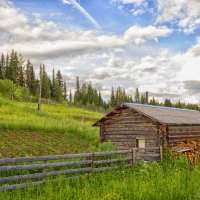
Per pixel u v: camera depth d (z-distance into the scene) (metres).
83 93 151.12
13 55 124.44
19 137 34.72
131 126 25.31
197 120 28.94
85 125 49.78
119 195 10.78
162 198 10.90
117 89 152.12
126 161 17.95
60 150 29.20
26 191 11.70
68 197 10.68
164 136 23.61
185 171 16.41
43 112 62.47
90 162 15.48
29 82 127.25
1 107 58.88
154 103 137.75
